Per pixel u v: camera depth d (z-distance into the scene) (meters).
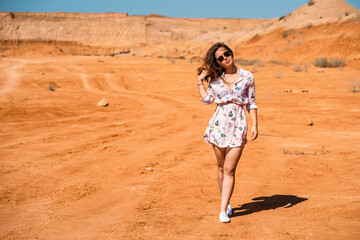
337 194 5.10
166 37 165.75
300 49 47.19
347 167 6.68
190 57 72.12
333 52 42.09
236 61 49.16
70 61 55.94
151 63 50.25
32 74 36.56
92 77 35.06
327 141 9.51
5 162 7.20
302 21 57.91
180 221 4.16
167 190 5.45
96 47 151.12
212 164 7.15
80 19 182.25
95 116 14.77
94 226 4.04
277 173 6.39
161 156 7.91
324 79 27.89
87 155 7.96
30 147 8.70
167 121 13.73
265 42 59.12
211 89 4.25
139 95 24.30
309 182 5.82
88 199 5.09
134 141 9.66
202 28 186.75
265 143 9.23
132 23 169.00
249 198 5.09
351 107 16.41
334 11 58.06
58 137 10.08
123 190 5.48
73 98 20.62
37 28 161.50
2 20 165.50
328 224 3.88
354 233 3.57
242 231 3.80
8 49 147.25
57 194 5.32
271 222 4.06
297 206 4.62
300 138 10.04
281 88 25.22
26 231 3.93
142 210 4.57
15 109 15.24
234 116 4.16
